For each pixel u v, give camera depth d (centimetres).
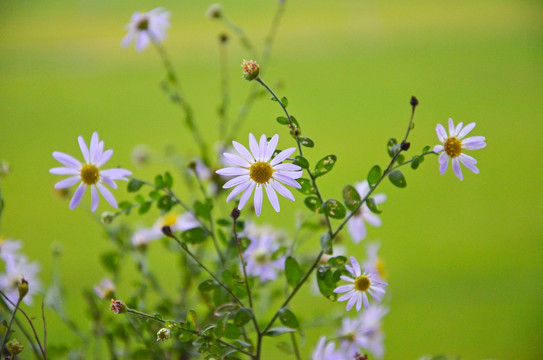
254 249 58
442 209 141
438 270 120
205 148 63
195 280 60
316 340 80
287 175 51
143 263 60
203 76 203
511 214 140
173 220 63
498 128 178
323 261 59
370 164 154
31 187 143
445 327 104
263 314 61
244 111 65
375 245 61
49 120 174
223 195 63
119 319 58
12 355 51
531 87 201
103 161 53
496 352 97
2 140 162
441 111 188
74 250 119
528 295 110
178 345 57
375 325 60
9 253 61
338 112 180
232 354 55
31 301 59
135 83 200
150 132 165
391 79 205
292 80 204
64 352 58
